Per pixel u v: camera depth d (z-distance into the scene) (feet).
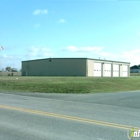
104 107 37.55
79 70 255.91
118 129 22.12
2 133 20.62
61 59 264.93
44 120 26.17
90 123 24.67
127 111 33.58
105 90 80.18
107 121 25.76
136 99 49.83
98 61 273.13
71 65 259.60
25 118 27.25
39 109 34.12
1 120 26.11
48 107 36.47
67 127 22.82
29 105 38.60
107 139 18.75
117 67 307.58
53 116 28.53
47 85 87.51
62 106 37.99
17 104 39.81
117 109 35.53
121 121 25.86
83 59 254.27
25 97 53.01
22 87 82.48
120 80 134.21
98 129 22.07
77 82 104.06
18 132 20.95
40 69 281.74
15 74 332.39
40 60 281.74
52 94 60.85
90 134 20.22
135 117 28.50
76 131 21.25
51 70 270.46
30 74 294.87
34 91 71.77
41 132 20.90
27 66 299.38
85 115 29.50
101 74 277.64
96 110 34.04
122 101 46.21
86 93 66.23
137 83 125.08
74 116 28.66
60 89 76.07
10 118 27.22
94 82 106.63
